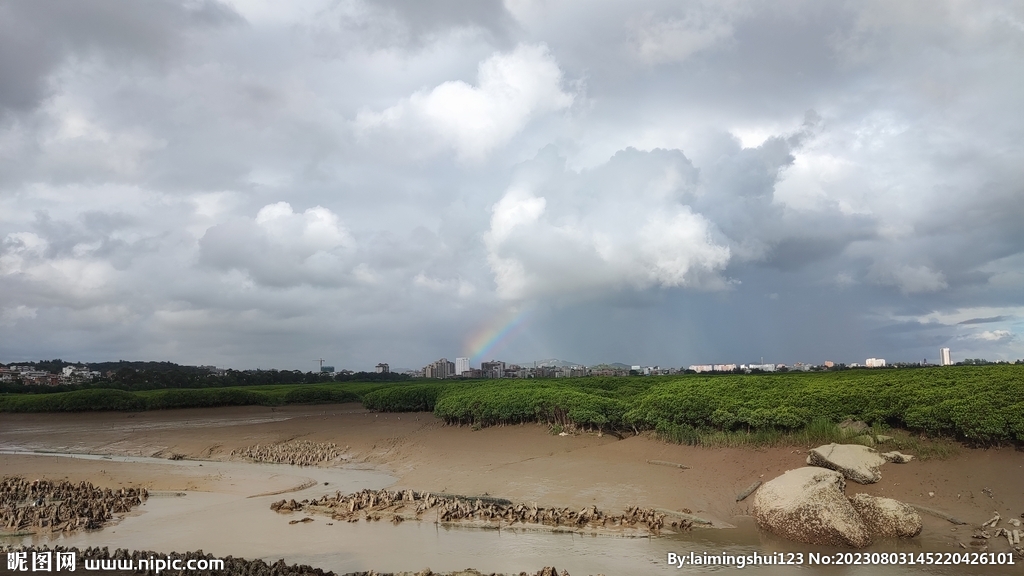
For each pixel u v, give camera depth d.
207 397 48.69
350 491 21.22
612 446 22.33
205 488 22.41
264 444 32.06
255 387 63.50
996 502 13.60
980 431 15.08
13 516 17.45
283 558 13.54
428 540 14.57
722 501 16.34
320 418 38.78
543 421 27.19
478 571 12.08
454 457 25.03
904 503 13.80
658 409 21.83
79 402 45.62
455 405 30.28
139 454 32.03
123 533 16.20
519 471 21.25
